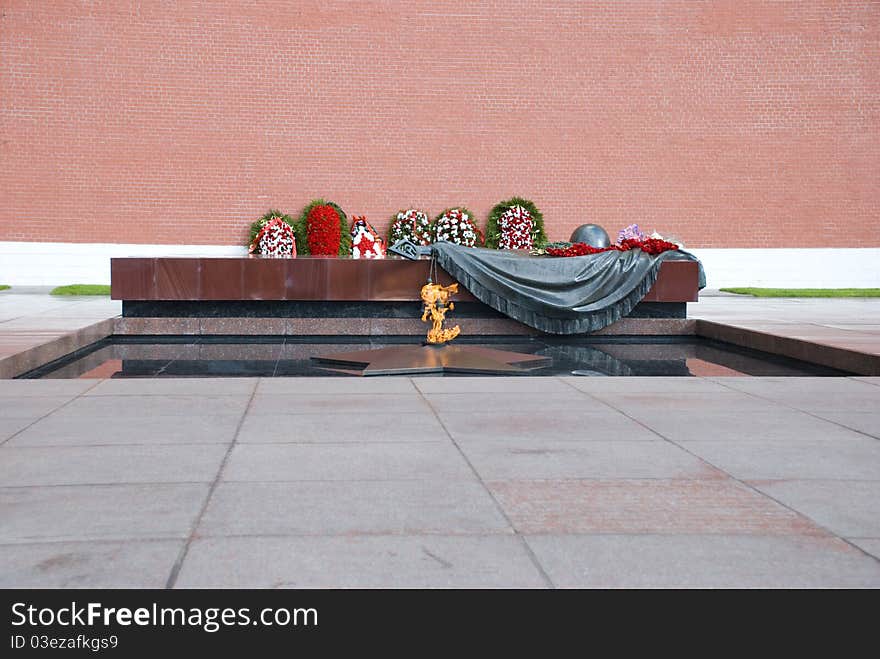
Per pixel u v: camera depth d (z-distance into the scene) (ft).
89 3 64.85
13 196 65.10
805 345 31.63
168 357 32.24
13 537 11.08
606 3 68.85
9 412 19.36
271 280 39.22
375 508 12.39
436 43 68.03
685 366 30.55
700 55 69.46
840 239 70.79
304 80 67.00
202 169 66.33
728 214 70.33
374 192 67.97
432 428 17.89
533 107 68.90
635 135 69.56
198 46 65.92
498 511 12.32
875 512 12.42
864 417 19.42
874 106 70.13
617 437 17.15
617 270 39.88
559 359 32.30
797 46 69.77
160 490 13.17
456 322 40.01
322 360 30.96
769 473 14.48
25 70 64.64
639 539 11.25
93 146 65.41
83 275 65.82
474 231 67.36
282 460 15.06
